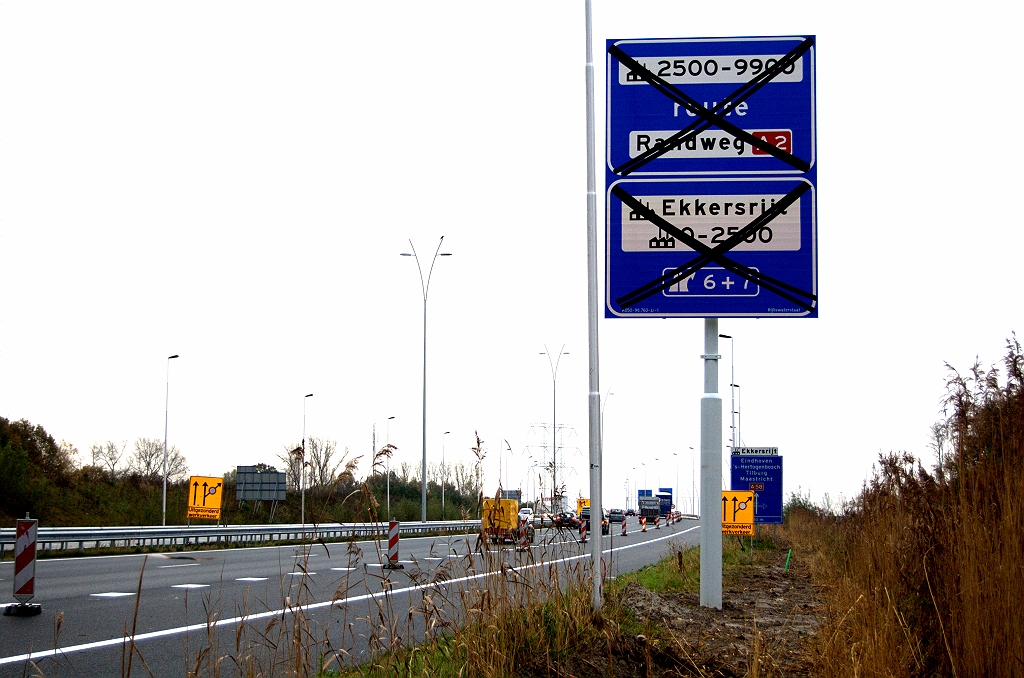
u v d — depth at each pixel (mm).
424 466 44469
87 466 45531
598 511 11719
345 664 9109
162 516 41344
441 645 8016
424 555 26688
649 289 13039
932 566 7957
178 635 11281
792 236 12969
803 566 23016
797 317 12844
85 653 10000
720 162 13125
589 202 12711
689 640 9320
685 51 13297
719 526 13141
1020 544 6500
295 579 18953
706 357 13320
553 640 8539
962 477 7348
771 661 8281
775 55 13195
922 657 7426
